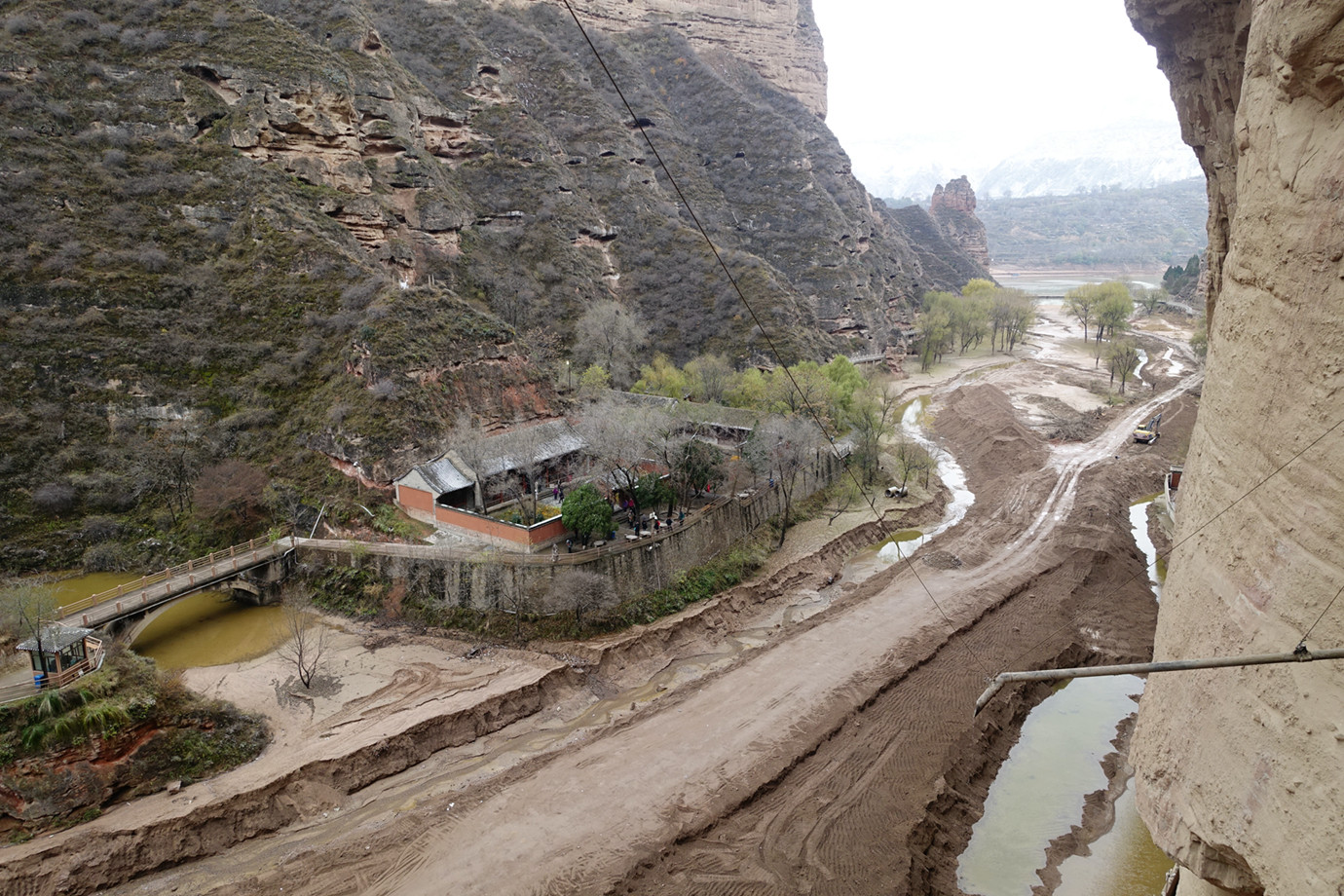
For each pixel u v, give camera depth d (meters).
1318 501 12.12
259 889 34.03
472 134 119.94
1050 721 49.53
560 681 50.81
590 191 130.62
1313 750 11.62
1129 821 40.97
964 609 57.91
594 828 36.56
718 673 50.28
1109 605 61.53
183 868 36.66
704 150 169.25
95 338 67.75
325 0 107.56
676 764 41.12
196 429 67.25
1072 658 54.62
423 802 41.22
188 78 85.00
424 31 131.75
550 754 42.50
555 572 54.69
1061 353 165.12
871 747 43.09
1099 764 45.47
